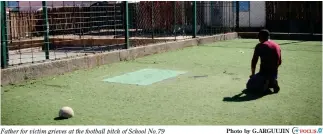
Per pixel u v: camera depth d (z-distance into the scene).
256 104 5.02
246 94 5.63
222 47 12.53
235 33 16.19
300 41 14.70
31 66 6.93
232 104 5.03
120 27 14.02
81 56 8.30
